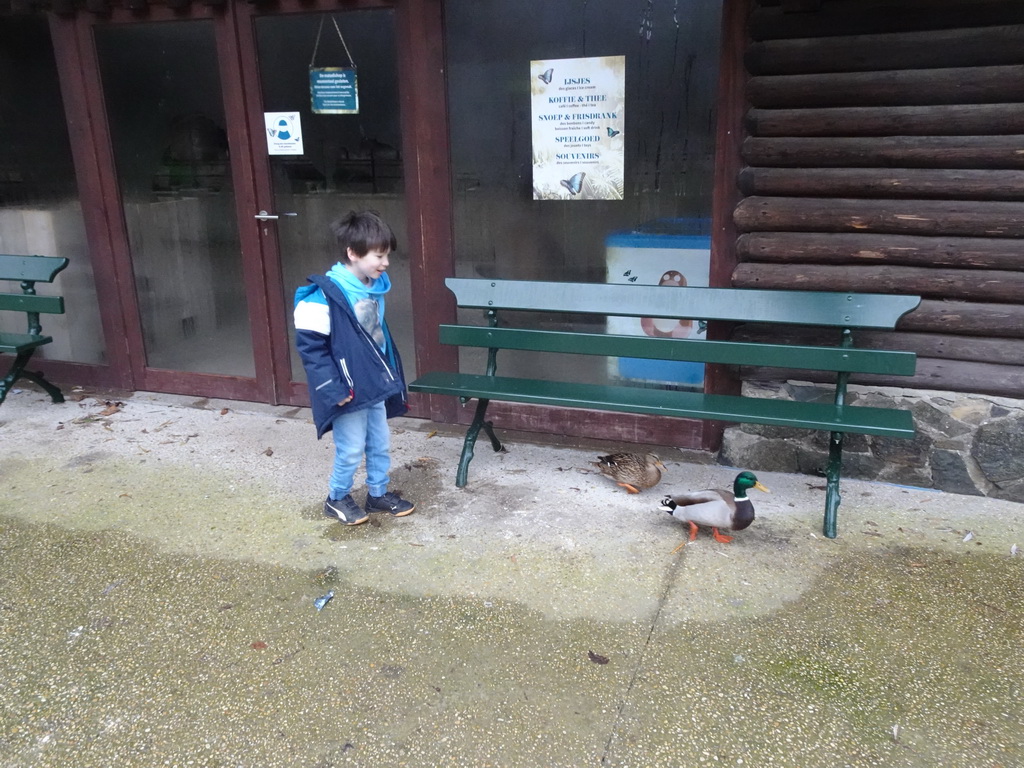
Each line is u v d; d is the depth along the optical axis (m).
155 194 5.09
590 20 4.05
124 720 2.47
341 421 3.43
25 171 5.32
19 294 5.16
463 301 4.21
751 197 3.87
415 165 4.49
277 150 4.76
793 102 3.68
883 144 3.58
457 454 4.41
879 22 3.47
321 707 2.51
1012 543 3.37
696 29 3.89
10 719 2.48
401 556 3.35
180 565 3.33
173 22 4.73
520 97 4.25
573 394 3.79
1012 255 3.50
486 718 2.45
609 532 3.52
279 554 3.39
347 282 3.26
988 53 3.35
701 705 2.49
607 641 2.79
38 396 5.45
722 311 3.76
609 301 3.96
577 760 2.29
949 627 2.84
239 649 2.79
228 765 2.29
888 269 3.71
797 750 2.31
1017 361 3.61
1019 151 3.40
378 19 4.37
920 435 3.82
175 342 5.38
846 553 3.32
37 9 4.90
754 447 4.14
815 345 3.86
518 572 3.21
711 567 3.22
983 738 2.35
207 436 4.72
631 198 4.23
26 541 3.53
